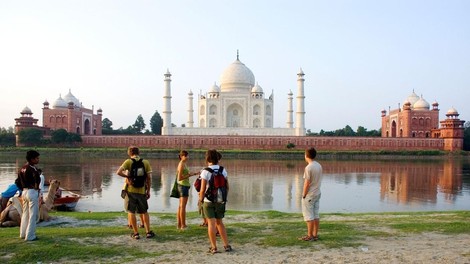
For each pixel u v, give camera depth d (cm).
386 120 11150
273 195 2805
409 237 1139
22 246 1008
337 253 976
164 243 1067
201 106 10512
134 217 1105
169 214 1702
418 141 8681
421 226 1288
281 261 912
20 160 6119
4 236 1102
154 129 13162
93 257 941
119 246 1030
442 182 3622
